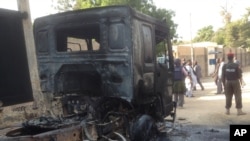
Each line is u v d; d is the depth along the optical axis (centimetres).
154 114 811
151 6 2069
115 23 700
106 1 1908
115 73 698
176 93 1362
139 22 719
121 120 710
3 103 509
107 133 670
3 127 518
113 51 700
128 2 1944
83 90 759
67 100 733
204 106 1420
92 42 763
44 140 512
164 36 866
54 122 580
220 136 898
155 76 786
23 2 647
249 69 4291
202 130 962
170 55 891
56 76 780
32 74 630
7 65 514
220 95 1805
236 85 1191
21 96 536
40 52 799
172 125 974
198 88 2252
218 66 1880
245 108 1341
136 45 698
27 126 548
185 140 845
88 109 711
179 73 1359
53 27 780
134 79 687
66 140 551
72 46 788
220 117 1163
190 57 3266
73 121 604
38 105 617
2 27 509
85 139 595
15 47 527
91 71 735
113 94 698
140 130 702
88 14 731
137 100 704
